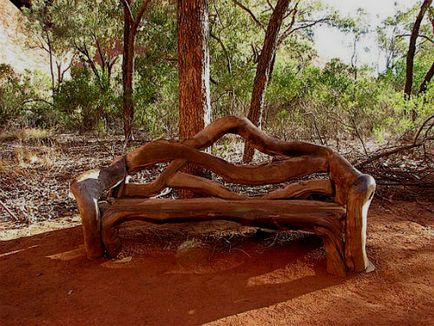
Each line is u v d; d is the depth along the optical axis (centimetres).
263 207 301
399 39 1672
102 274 299
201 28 432
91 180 323
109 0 1622
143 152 357
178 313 245
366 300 255
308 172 336
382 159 604
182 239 356
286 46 1656
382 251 324
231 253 326
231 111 1005
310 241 341
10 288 287
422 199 478
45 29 1838
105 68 1906
